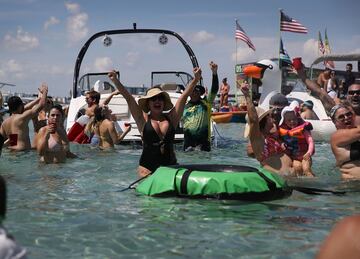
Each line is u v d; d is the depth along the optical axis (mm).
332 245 1556
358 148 6422
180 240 3758
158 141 6117
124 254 3445
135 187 5766
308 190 5656
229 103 30422
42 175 6734
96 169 7289
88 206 4855
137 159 8406
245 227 4121
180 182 5215
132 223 4227
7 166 7484
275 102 7012
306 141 6895
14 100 9164
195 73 6281
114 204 4941
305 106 13211
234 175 5211
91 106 10781
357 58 14094
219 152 9844
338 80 17156
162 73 13008
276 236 3863
